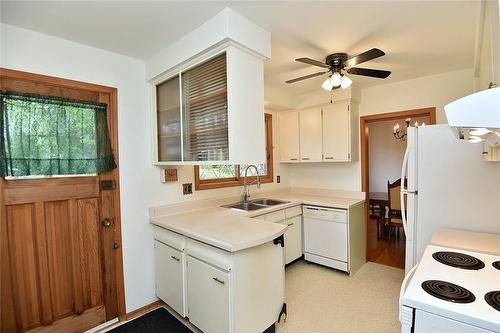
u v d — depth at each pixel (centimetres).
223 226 207
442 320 97
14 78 176
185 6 158
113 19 171
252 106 184
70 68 201
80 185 205
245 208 320
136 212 237
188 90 211
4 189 172
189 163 211
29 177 182
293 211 324
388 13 169
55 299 192
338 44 212
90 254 210
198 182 288
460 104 75
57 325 192
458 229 194
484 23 156
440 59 250
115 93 225
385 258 358
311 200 336
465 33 197
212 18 171
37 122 184
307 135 370
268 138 389
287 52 227
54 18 169
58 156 193
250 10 164
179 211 265
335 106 342
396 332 201
